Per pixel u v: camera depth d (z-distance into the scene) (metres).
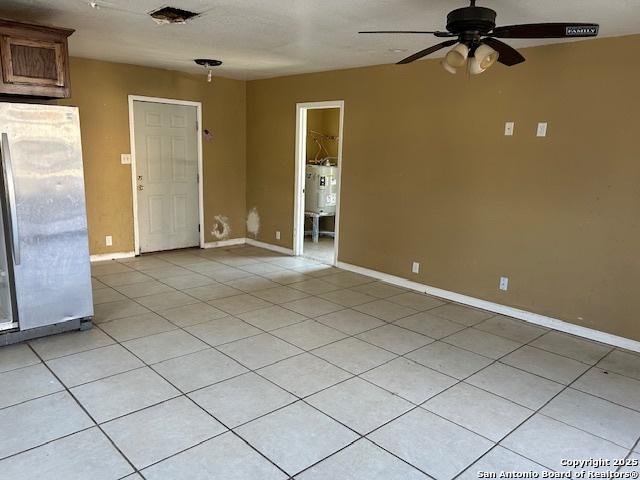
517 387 2.92
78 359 3.10
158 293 4.55
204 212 6.57
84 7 3.17
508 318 4.18
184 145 6.20
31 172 3.16
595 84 3.55
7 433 2.29
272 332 3.67
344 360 3.21
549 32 2.46
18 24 3.06
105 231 5.69
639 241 3.45
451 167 4.50
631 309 3.54
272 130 6.38
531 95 3.90
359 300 4.55
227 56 4.83
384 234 5.19
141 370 2.97
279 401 2.66
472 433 2.42
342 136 5.48
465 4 2.90
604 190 3.58
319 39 3.93
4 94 3.21
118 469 2.06
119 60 5.26
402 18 3.27
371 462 2.16
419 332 3.78
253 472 2.07
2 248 3.22
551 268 3.93
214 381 2.86
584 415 2.63
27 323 3.31
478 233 4.38
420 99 4.67
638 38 3.33
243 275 5.32
